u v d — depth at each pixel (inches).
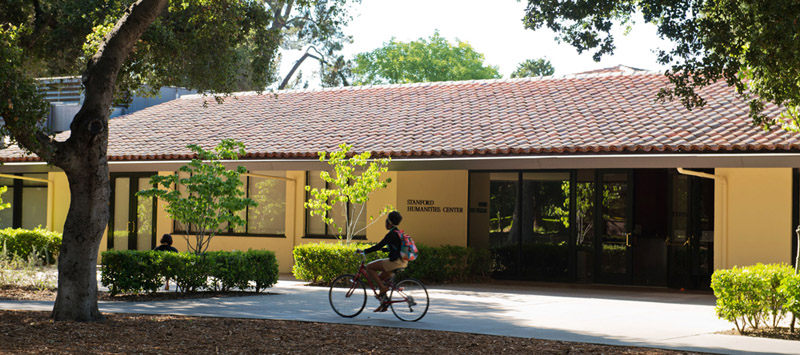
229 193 604.4
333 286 456.8
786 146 560.7
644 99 768.9
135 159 789.2
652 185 717.3
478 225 766.5
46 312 444.1
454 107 859.4
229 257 576.1
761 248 635.5
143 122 959.6
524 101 840.3
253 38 649.6
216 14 584.4
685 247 677.9
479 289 658.2
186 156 771.4
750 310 399.2
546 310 499.2
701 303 559.8
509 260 755.4
